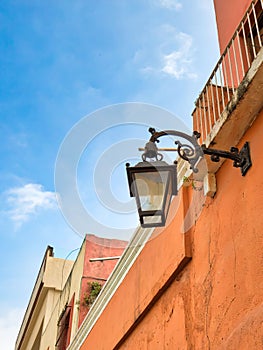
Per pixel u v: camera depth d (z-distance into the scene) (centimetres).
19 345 2198
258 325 425
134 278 789
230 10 837
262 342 414
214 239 550
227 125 514
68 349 1211
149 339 680
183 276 614
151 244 737
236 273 488
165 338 626
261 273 445
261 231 459
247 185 499
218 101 579
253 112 501
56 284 1773
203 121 602
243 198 503
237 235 501
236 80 625
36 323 1927
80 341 1108
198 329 545
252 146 501
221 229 538
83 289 1355
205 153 502
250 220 482
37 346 1905
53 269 1808
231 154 510
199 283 565
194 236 602
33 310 1916
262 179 474
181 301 602
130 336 766
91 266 1405
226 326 485
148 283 714
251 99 489
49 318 1719
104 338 891
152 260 719
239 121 510
